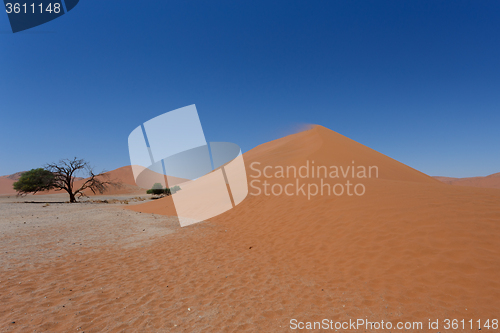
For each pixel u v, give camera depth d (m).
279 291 4.57
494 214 5.49
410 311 3.59
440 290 3.91
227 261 6.27
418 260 4.71
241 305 4.10
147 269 5.75
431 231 5.35
